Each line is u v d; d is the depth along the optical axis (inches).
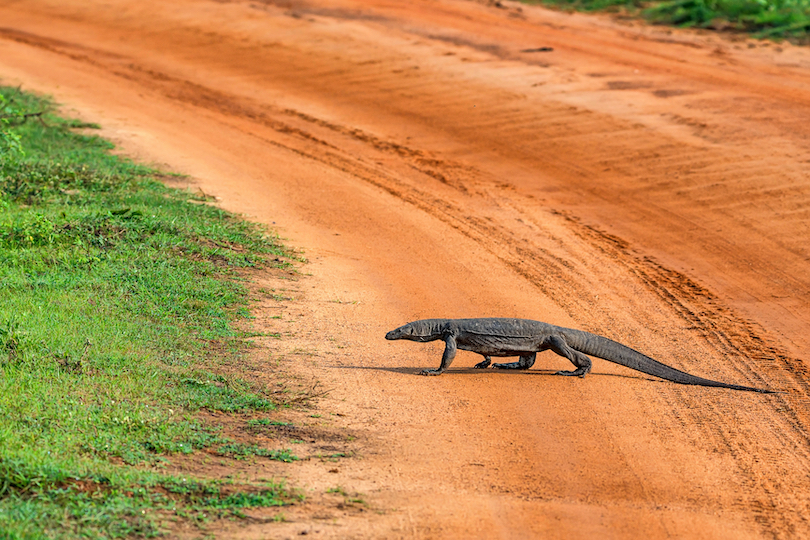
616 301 1396.4
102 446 786.8
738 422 973.2
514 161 2299.5
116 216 1523.1
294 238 1626.5
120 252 1373.0
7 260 1302.9
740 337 1258.6
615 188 2058.3
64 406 855.1
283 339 1135.6
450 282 1446.9
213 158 2235.5
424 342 1096.8
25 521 642.8
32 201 1647.4
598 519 750.5
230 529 682.8
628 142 2332.7
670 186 2028.8
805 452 910.4
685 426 954.7
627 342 1217.4
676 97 2650.1
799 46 3211.1
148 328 1101.7
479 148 2420.0
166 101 2918.3
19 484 700.7
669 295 1439.5
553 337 1055.6
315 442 858.1
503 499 773.9
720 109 2504.9
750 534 744.3
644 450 890.7
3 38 3843.5
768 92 2640.3
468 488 790.5
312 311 1255.5
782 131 2279.8
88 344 1005.2
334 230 1715.1
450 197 2015.3
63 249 1369.3
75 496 693.9
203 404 911.7
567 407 981.8
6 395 859.4
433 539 697.0
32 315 1081.4
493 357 1154.7
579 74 2955.2
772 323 1327.5
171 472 764.6
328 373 1035.3
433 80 3019.2
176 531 669.9
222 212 1712.6
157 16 4077.3
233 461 802.8
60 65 3388.3
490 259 1588.3
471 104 2765.7
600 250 1670.8
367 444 861.8
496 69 3070.9
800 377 1119.0
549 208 1947.6
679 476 842.8
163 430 838.5
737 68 2942.9
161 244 1427.2
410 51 3344.0
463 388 1017.5
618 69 2992.1
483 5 4060.0
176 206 1699.1
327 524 705.0
